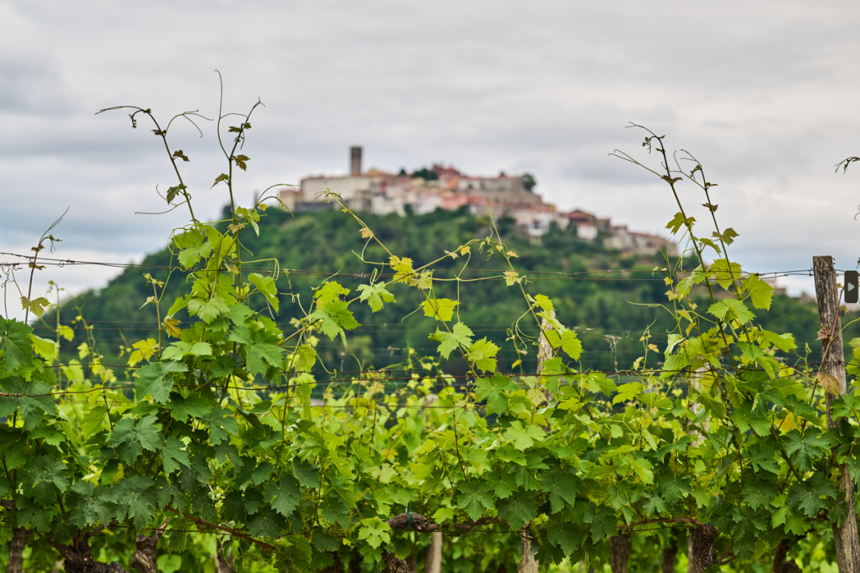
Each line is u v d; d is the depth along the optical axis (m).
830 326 4.45
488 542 7.00
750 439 4.39
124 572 4.11
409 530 4.68
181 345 3.69
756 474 4.38
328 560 4.42
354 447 4.64
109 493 3.66
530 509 4.17
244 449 4.01
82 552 3.97
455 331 4.13
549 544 4.36
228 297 3.91
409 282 4.17
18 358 3.62
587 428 4.60
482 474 4.24
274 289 3.98
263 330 3.89
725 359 4.50
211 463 4.38
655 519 4.63
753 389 4.29
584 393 4.36
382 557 4.77
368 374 5.04
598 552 4.44
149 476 3.78
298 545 4.13
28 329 3.66
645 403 4.48
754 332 4.32
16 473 3.74
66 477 3.64
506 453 4.18
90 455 4.11
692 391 4.50
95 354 5.71
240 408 3.99
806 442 4.29
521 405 4.20
